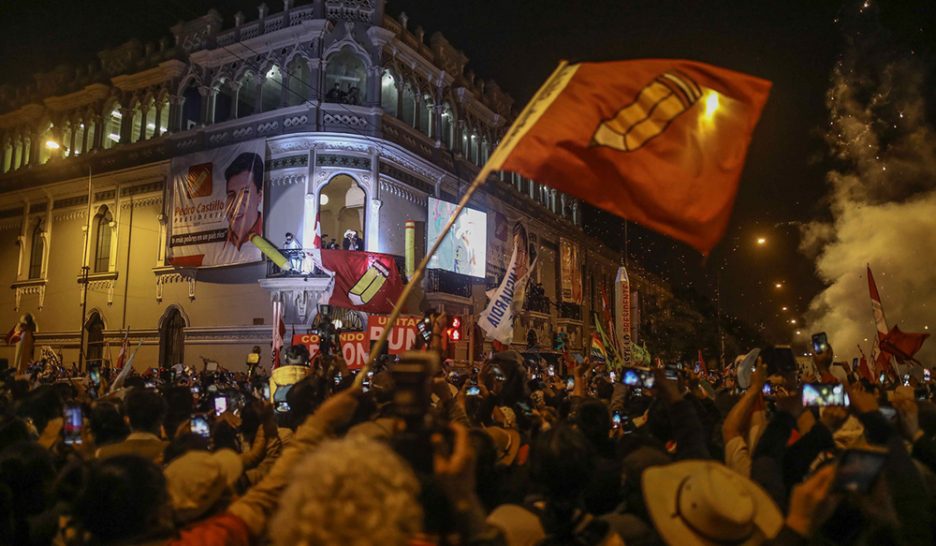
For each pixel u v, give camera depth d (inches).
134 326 1226.0
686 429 164.7
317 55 1131.3
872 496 130.0
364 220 1114.7
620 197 166.9
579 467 123.2
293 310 1059.3
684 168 167.5
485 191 1482.5
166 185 1217.4
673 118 172.4
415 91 1289.4
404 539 67.0
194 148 1208.2
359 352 628.7
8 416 226.8
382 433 146.3
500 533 95.3
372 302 1045.8
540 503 145.6
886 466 143.2
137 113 1333.7
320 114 1112.8
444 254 1233.4
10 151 1501.0
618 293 1254.9
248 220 1095.6
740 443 176.1
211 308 1147.9
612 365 699.4
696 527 118.9
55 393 232.1
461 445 92.3
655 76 178.2
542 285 1713.8
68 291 1325.0
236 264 1109.1
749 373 287.9
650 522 145.9
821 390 202.1
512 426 256.2
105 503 102.5
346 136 1093.1
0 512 142.9
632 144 170.4
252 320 1102.4
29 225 1413.6
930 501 144.6
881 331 512.4
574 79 181.2
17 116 1478.8
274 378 342.6
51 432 216.8
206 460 137.6
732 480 122.5
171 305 1187.9
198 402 389.7
